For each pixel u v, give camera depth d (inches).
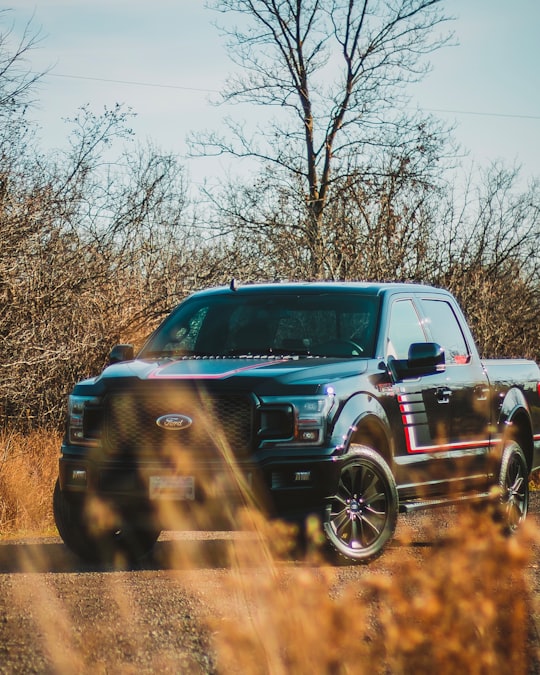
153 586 417.1
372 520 478.9
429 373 541.3
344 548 464.1
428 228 1259.8
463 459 557.3
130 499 458.3
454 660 203.9
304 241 1290.6
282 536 458.6
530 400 634.8
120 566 478.6
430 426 534.0
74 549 487.5
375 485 481.1
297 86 1806.1
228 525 454.0
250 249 1234.6
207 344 534.0
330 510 461.7
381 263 1225.4
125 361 524.4
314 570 447.5
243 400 457.1
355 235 1252.5
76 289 926.4
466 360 584.1
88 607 375.9
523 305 1289.4
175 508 453.1
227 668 292.5
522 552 213.6
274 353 519.8
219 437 454.6
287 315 534.9
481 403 579.5
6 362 839.1
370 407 487.5
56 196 909.2
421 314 563.8
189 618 355.6
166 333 550.9
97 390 476.4
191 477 450.3
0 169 866.8
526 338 1296.8
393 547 510.0
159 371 478.9
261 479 450.6
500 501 580.4
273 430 457.4
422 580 213.9
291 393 461.1
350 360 504.4
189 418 456.4
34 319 892.6
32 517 622.5
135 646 320.5
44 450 769.6
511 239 1277.1
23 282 887.1
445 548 218.4
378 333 521.7
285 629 220.1
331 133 1771.7
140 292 997.8
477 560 214.2
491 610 206.1
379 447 501.0
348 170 1438.2
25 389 853.2
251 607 367.9
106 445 466.3
